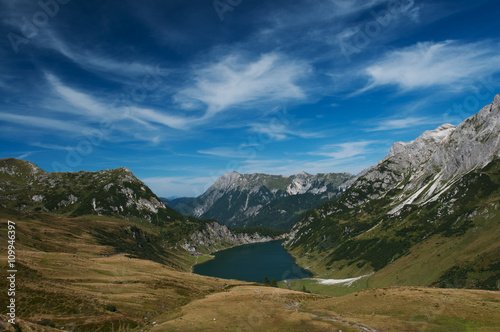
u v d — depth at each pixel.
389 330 42.41
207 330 48.72
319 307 64.69
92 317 55.31
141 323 57.88
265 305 68.44
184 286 105.62
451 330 41.03
